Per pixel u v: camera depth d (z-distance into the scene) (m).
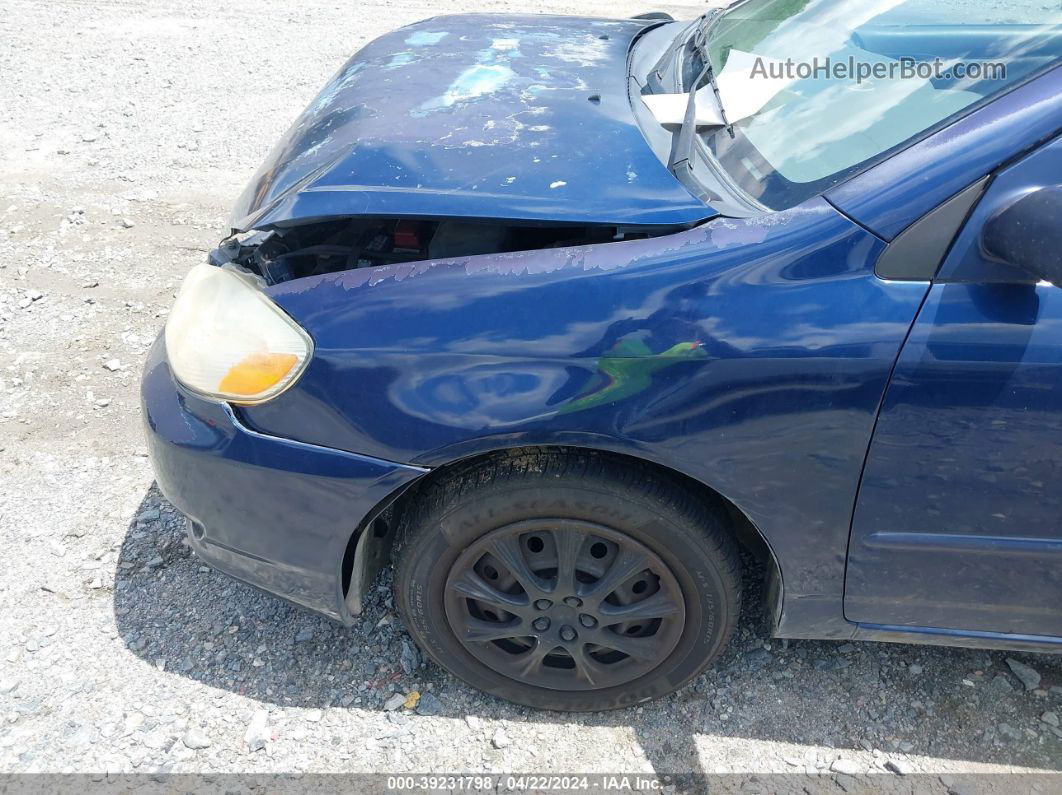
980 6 1.73
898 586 1.70
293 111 5.35
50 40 6.53
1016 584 1.66
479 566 1.81
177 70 5.99
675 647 1.84
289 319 1.61
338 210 1.68
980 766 1.88
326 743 1.89
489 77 2.10
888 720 1.97
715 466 1.55
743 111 1.84
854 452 1.52
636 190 1.64
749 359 1.46
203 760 1.84
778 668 2.09
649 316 1.48
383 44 2.46
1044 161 1.40
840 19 1.95
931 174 1.43
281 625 2.15
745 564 2.29
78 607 2.18
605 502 1.63
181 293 1.80
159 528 2.41
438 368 1.54
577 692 1.93
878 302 1.44
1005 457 1.49
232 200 4.21
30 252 3.69
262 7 7.65
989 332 1.41
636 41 2.52
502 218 1.61
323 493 1.66
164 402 1.78
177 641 2.10
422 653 2.05
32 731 1.87
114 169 4.47
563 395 1.51
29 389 2.93
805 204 1.52
